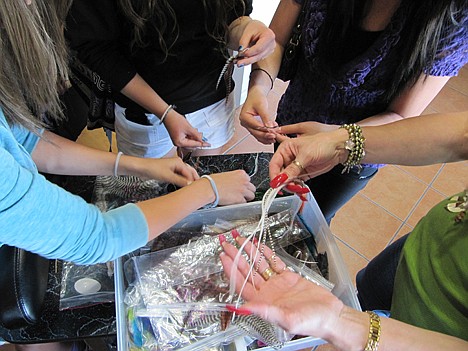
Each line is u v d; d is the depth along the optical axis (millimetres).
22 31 517
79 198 596
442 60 800
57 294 763
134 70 1025
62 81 787
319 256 794
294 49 1050
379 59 855
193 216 811
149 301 699
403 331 544
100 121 1256
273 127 967
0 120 534
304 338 671
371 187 1918
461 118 765
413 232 843
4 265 711
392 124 800
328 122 1084
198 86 1135
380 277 1026
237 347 668
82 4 862
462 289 648
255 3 1793
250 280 641
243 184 831
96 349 879
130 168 861
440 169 2027
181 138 1052
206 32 1011
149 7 876
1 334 723
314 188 1231
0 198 453
